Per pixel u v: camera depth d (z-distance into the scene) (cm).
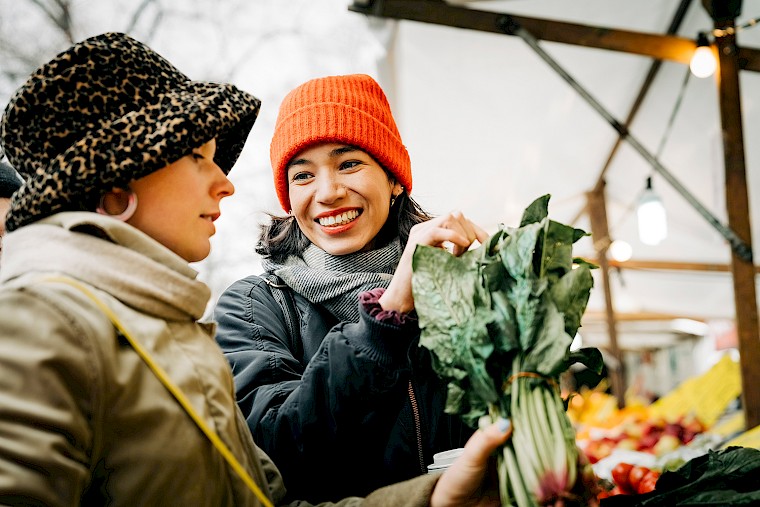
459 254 116
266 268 158
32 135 95
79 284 86
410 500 97
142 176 95
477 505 99
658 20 463
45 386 76
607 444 400
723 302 826
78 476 76
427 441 129
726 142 404
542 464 89
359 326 118
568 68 484
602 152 590
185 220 102
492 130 516
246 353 136
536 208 112
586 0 441
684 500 111
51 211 94
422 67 451
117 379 82
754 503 104
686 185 585
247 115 110
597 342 1290
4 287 83
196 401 90
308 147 151
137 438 83
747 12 436
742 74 452
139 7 693
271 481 114
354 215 153
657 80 499
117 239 92
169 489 84
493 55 452
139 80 99
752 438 270
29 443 73
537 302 97
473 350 97
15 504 71
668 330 1326
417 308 104
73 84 95
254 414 125
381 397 116
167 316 94
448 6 402
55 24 636
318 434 119
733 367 499
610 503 124
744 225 400
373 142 152
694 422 456
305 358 144
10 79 618
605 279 760
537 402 93
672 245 701
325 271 149
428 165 536
